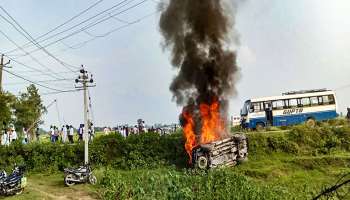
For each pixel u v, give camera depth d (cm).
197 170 2467
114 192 2009
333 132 3173
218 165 2608
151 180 2052
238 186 2006
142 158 3023
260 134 3178
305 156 2997
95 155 3066
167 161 2972
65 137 3572
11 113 3422
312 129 3206
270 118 3866
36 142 3206
